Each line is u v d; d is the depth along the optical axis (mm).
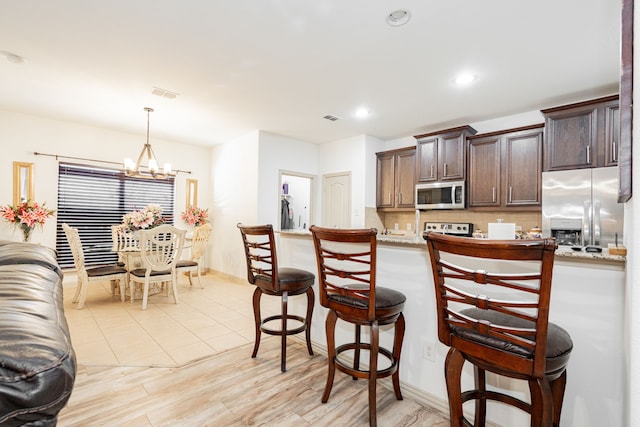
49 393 467
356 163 5281
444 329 1280
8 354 454
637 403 530
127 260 3953
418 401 1892
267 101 3713
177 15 2150
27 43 2506
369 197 5227
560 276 1445
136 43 2504
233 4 2035
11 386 440
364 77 3053
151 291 4504
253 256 2357
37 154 4414
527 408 1284
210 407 1809
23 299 659
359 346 2031
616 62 2676
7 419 442
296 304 2846
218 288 4828
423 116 4180
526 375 1101
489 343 1148
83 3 2027
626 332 1124
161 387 2012
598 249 2154
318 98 3607
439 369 1832
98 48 2582
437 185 4438
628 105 793
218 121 4535
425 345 1894
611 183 2990
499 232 1623
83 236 4844
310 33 2350
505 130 3889
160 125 4777
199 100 3711
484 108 3830
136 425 1645
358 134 5180
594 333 1356
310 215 5793
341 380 2131
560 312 1444
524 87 3207
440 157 4453
